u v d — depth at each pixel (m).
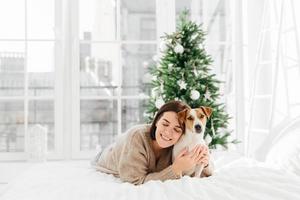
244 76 3.17
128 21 5.55
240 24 3.19
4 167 2.87
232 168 1.71
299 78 2.50
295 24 2.55
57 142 3.10
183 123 1.58
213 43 3.29
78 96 3.14
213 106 2.46
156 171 1.65
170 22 3.23
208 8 3.40
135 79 5.57
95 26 3.30
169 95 2.45
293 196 1.23
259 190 1.30
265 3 2.96
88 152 3.14
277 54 2.64
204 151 1.57
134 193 1.28
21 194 1.37
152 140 1.64
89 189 1.32
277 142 2.39
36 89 3.15
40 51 3.15
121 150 1.72
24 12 3.14
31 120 3.16
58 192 1.30
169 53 2.52
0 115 3.13
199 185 1.35
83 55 3.27
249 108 3.06
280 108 2.78
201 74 2.48
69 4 3.15
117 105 3.29
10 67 3.13
